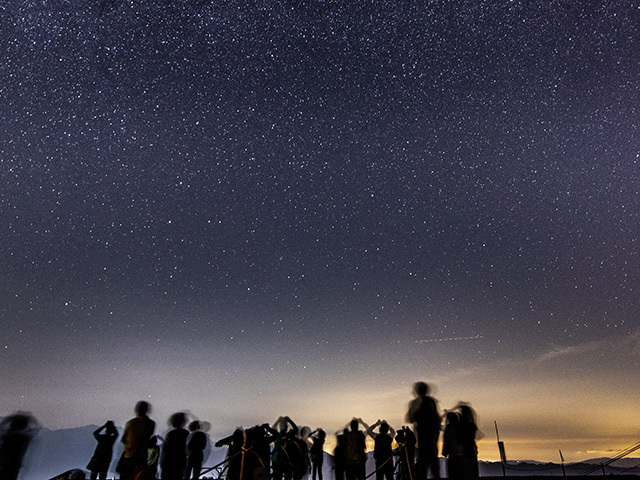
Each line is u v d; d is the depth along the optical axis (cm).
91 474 1030
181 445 981
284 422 1123
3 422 897
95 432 1063
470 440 825
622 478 1388
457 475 812
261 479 795
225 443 868
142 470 727
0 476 859
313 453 1360
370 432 1130
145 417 902
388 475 1039
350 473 1143
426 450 843
